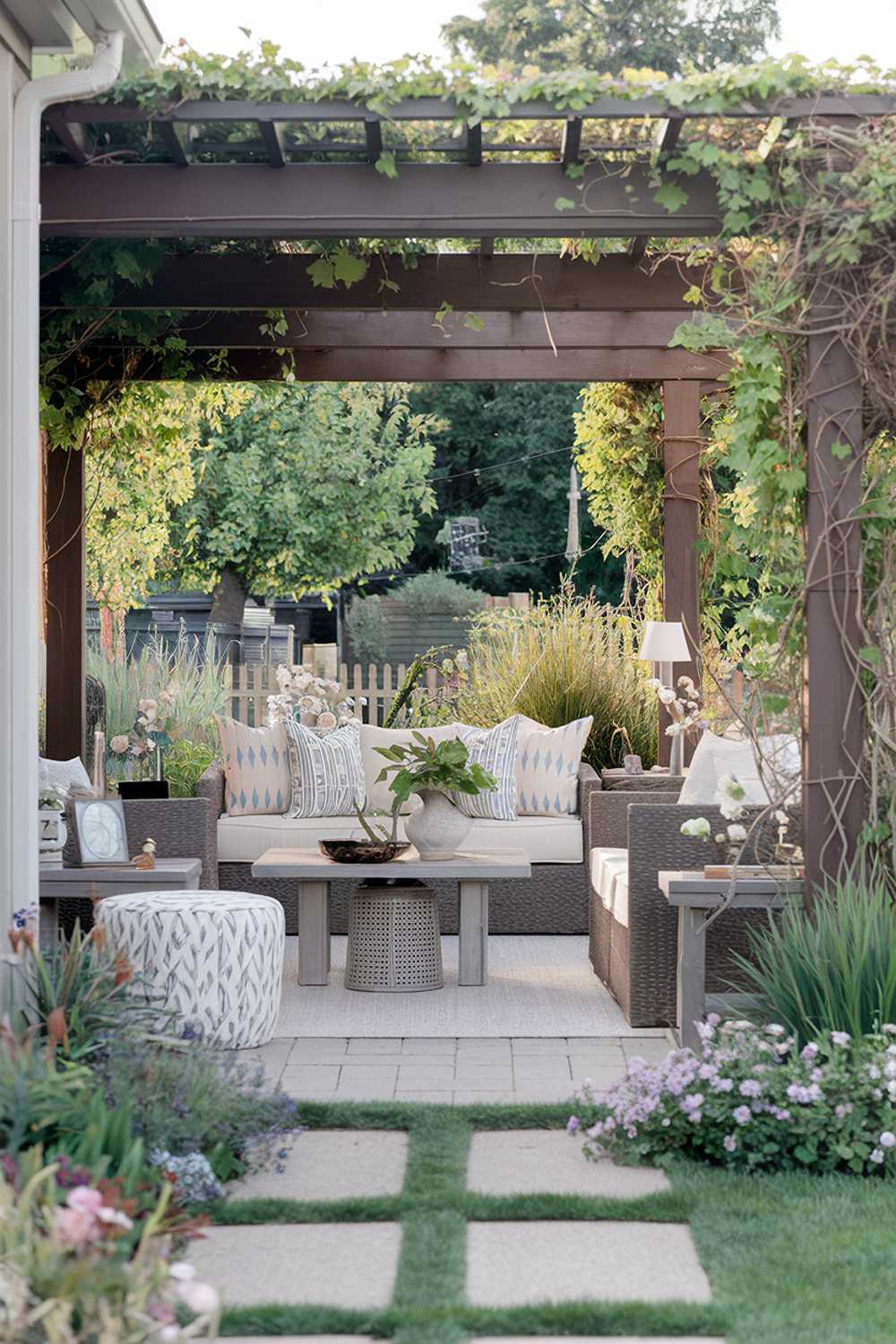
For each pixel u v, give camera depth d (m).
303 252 6.65
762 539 5.21
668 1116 3.93
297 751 7.80
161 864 5.70
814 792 4.90
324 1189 3.69
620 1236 3.38
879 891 4.58
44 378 7.75
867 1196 3.62
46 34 4.55
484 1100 4.54
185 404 8.45
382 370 8.46
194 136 5.16
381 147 5.05
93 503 8.59
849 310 4.87
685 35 21.02
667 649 8.45
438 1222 3.39
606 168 5.11
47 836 5.46
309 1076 4.84
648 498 9.56
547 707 9.11
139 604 12.56
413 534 21.97
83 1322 2.37
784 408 5.01
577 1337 2.83
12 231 4.52
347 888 7.77
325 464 16.92
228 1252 3.27
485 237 5.25
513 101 4.84
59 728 8.12
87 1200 2.41
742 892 5.06
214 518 17.20
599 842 7.05
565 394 21.84
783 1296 2.97
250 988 5.08
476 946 6.35
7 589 4.49
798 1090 3.84
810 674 4.91
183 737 9.81
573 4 21.20
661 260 6.53
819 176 4.83
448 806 6.39
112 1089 3.67
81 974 4.27
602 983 6.39
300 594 18.11
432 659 11.12
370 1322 2.85
